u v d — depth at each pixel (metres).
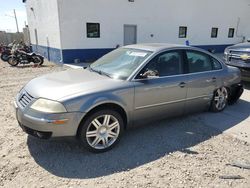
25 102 3.45
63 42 13.73
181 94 4.41
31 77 9.61
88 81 3.69
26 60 13.12
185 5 18.30
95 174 3.08
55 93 3.30
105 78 3.86
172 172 3.15
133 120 3.93
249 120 5.00
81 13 13.91
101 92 3.45
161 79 4.09
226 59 7.67
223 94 5.37
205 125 4.68
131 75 3.82
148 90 3.91
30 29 21.02
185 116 5.10
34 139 3.92
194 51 4.73
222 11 20.92
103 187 2.83
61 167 3.21
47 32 15.88
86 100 3.30
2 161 3.29
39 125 3.17
